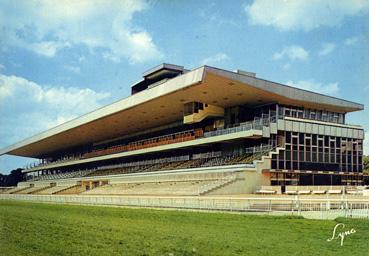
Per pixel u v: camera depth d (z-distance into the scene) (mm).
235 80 41500
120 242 15602
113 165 78688
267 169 42594
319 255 12984
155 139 68250
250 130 43500
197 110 51781
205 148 55062
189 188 41688
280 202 25672
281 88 45688
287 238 15602
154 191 47625
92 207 35656
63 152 109750
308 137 47375
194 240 15469
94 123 67500
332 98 50531
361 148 52688
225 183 39031
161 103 52219
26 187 98938
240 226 18781
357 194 40844
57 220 24391
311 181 47219
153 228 18984
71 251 14367
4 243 16172
